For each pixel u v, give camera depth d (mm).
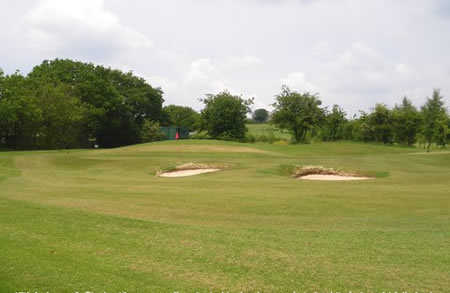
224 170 25469
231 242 7527
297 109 70375
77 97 65375
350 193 14555
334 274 5910
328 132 72938
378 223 9586
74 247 7020
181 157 34438
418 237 8055
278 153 42500
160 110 97938
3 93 49656
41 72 68062
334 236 8117
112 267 6070
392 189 15797
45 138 57938
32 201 12164
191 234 8078
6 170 23844
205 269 6055
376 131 67688
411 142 68750
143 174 24250
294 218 10172
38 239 7434
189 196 13719
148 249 6996
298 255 6781
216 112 81875
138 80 93812
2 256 6387
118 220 9102
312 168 26594
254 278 5727
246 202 12492
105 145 81062
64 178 20219
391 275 5895
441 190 15477
